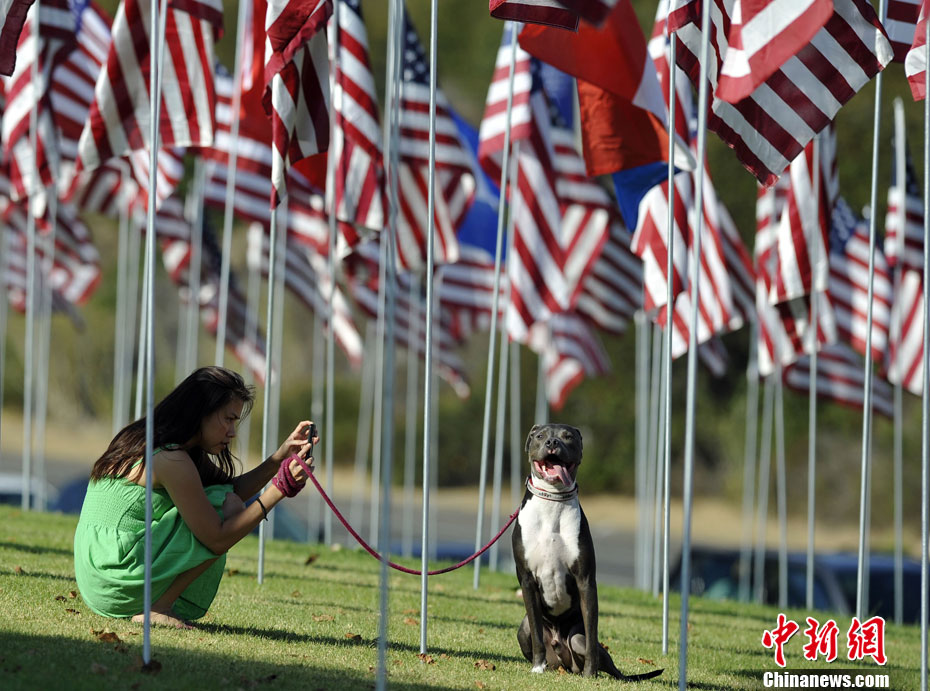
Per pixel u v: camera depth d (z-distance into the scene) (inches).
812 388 1728.6
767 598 2273.6
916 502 4965.6
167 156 1967.3
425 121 1907.0
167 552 869.8
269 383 1259.8
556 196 1777.8
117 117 1321.4
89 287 3115.2
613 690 811.4
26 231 2883.9
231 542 874.1
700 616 1492.4
